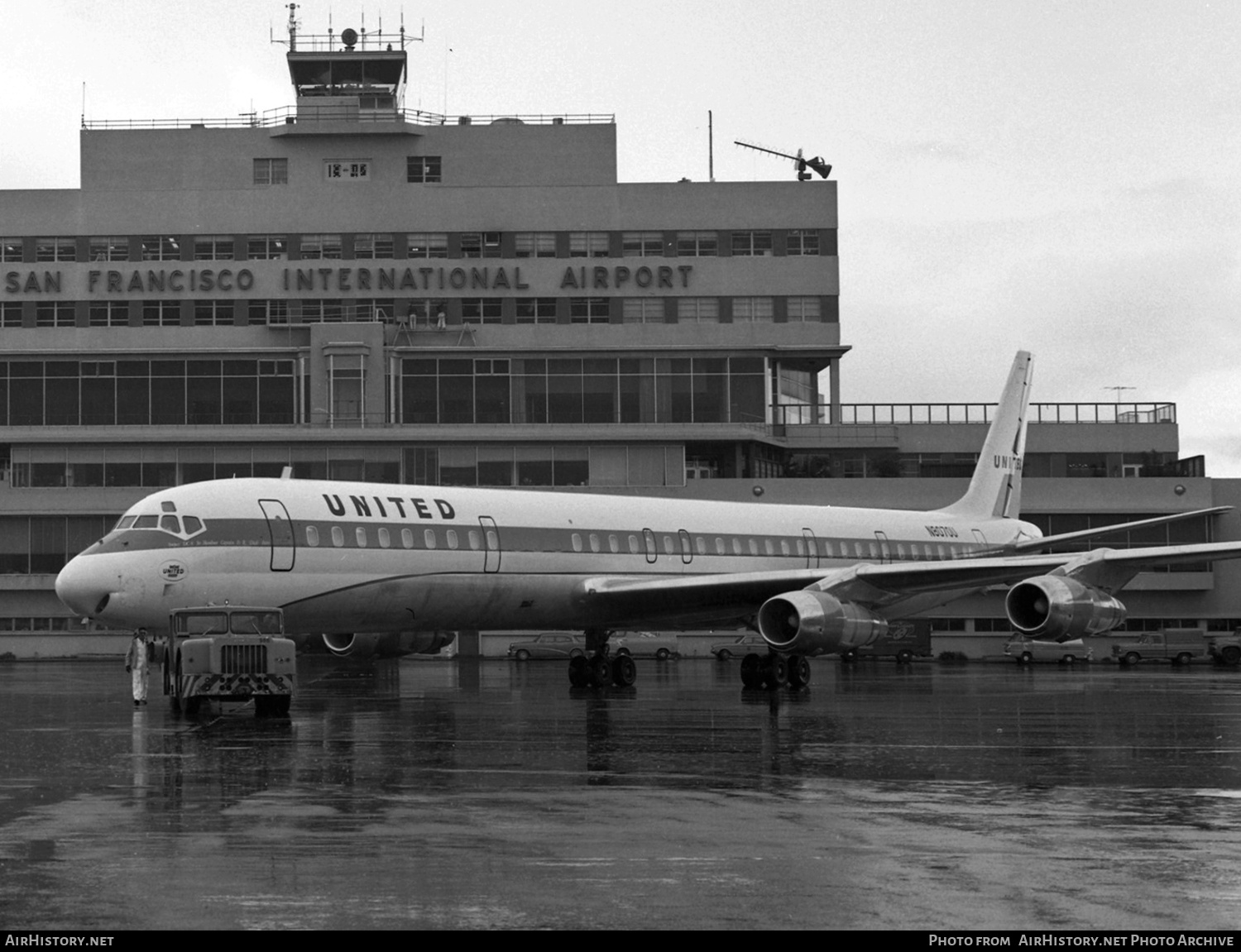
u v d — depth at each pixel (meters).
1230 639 80.06
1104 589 46.88
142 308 96.56
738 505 55.84
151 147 98.44
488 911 12.83
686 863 15.00
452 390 96.06
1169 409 100.62
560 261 98.19
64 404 94.88
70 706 38.75
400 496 44.25
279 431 89.81
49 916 12.58
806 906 13.05
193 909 12.87
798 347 98.44
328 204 98.00
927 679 58.47
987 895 13.48
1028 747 26.97
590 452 92.25
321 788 20.75
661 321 98.56
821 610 44.12
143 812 18.38
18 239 97.25
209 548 39.03
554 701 41.28
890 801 19.58
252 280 96.81
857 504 91.38
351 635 50.34
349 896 13.40
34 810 18.59
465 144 99.62
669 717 34.50
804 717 34.56
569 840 16.38
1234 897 13.40
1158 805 19.23
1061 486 93.06
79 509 88.81
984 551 65.44
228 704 38.06
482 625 46.88
